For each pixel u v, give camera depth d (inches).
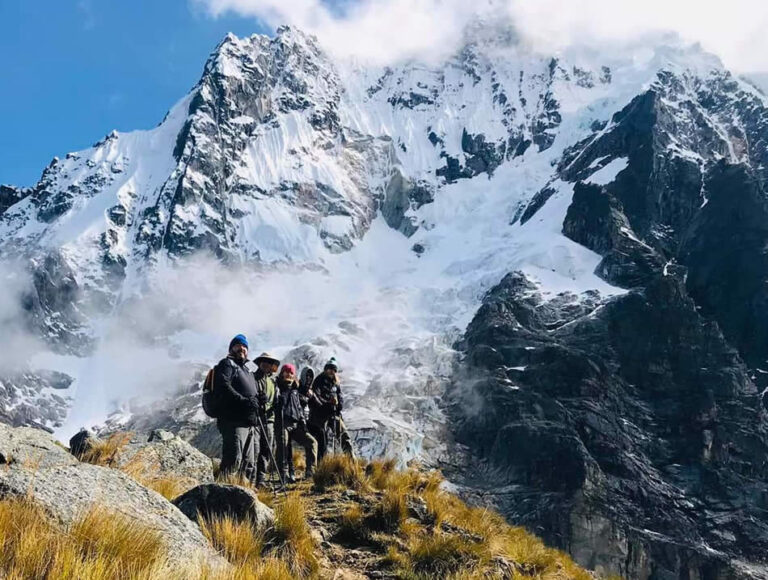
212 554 373.7
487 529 551.5
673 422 6732.3
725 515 5969.5
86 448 592.1
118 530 324.8
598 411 6501.0
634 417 6737.2
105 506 342.0
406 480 617.6
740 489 6235.2
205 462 661.3
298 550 434.0
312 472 701.9
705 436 6574.8
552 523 5374.0
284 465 682.2
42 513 323.0
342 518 518.6
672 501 5944.9
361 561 473.4
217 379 574.6
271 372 675.4
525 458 6013.8
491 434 6466.5
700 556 5393.7
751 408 6924.2
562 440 6033.5
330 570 450.0
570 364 6855.3
